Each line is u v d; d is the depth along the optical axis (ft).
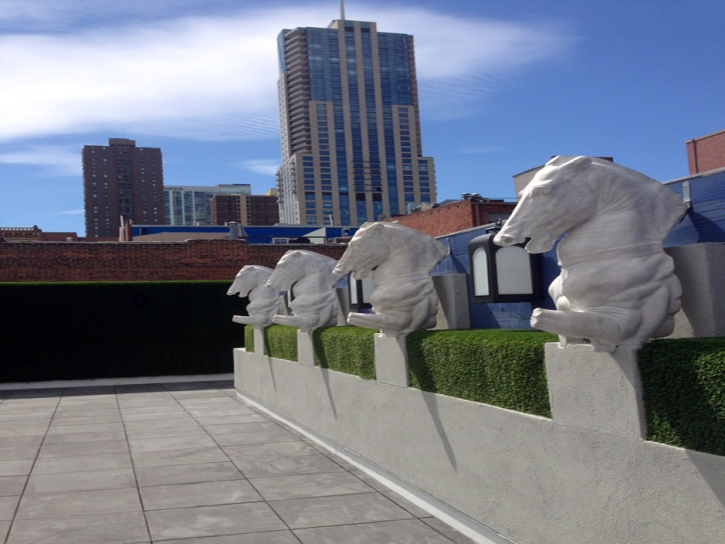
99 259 67.77
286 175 584.81
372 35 600.80
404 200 587.68
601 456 14.39
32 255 65.98
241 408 45.39
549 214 14.69
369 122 585.22
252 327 48.24
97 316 62.28
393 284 24.59
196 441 34.01
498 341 18.35
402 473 23.81
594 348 14.47
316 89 577.02
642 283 14.40
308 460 29.45
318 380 32.99
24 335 60.29
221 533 20.08
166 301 64.34
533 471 16.60
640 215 14.76
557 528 15.76
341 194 568.82
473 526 19.35
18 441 34.40
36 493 24.56
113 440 34.50
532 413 16.81
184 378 63.87
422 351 22.36
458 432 20.04
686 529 12.41
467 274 28.84
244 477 26.68
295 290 35.68
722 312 15.47
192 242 70.54
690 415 12.42
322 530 20.27
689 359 12.50
